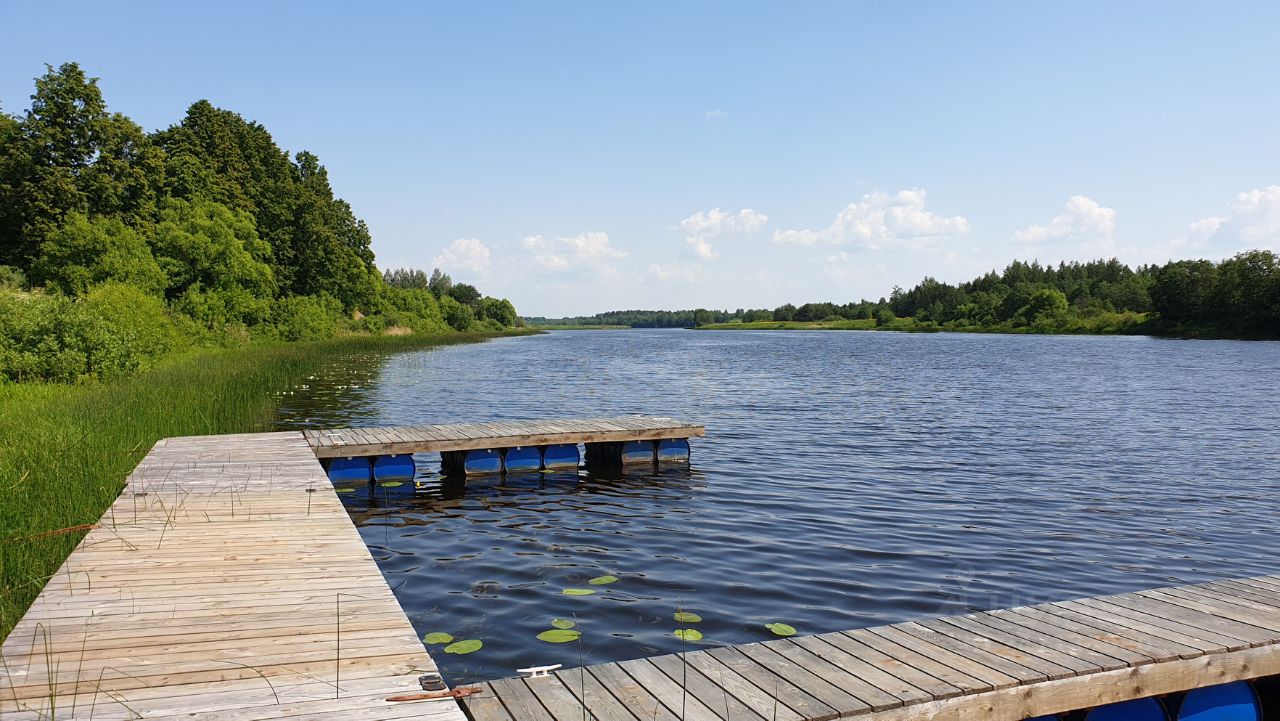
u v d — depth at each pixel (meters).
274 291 55.44
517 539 8.85
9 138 38.19
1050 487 11.47
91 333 20.67
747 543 8.62
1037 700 4.12
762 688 4.04
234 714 3.56
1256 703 4.74
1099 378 31.48
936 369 37.53
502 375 33.31
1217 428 17.55
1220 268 78.94
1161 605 5.29
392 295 86.38
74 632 4.52
